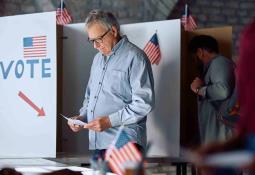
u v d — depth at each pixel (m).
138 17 10.46
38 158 5.20
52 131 5.18
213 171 1.51
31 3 9.95
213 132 5.45
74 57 5.59
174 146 5.27
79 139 5.46
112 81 4.57
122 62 4.55
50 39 5.20
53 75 5.18
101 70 4.66
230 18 10.99
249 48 1.57
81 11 10.15
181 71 5.59
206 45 5.46
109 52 4.60
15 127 5.32
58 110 5.49
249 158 1.48
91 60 5.55
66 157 5.21
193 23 6.68
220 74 5.36
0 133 5.36
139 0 10.45
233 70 5.43
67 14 6.41
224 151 1.52
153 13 10.49
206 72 5.48
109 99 4.58
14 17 5.32
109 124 4.46
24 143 5.29
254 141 1.52
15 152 5.30
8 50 5.35
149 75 4.53
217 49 5.52
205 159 1.51
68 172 3.17
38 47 5.24
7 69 5.36
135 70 4.50
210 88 5.36
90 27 4.56
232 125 5.41
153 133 5.37
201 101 5.49
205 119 5.47
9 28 5.34
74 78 5.58
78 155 5.33
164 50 5.35
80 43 5.57
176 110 5.27
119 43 4.58
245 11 11.05
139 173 2.04
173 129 5.29
